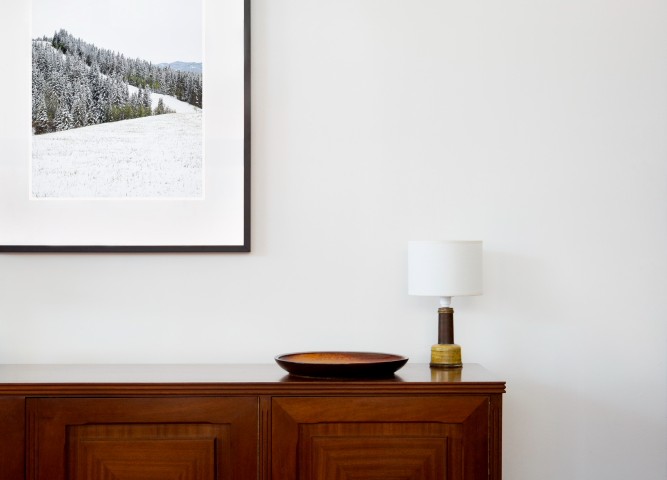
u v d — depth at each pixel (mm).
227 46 2408
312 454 1943
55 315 2393
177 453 1941
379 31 2432
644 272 2430
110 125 2406
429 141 2426
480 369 2203
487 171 2428
